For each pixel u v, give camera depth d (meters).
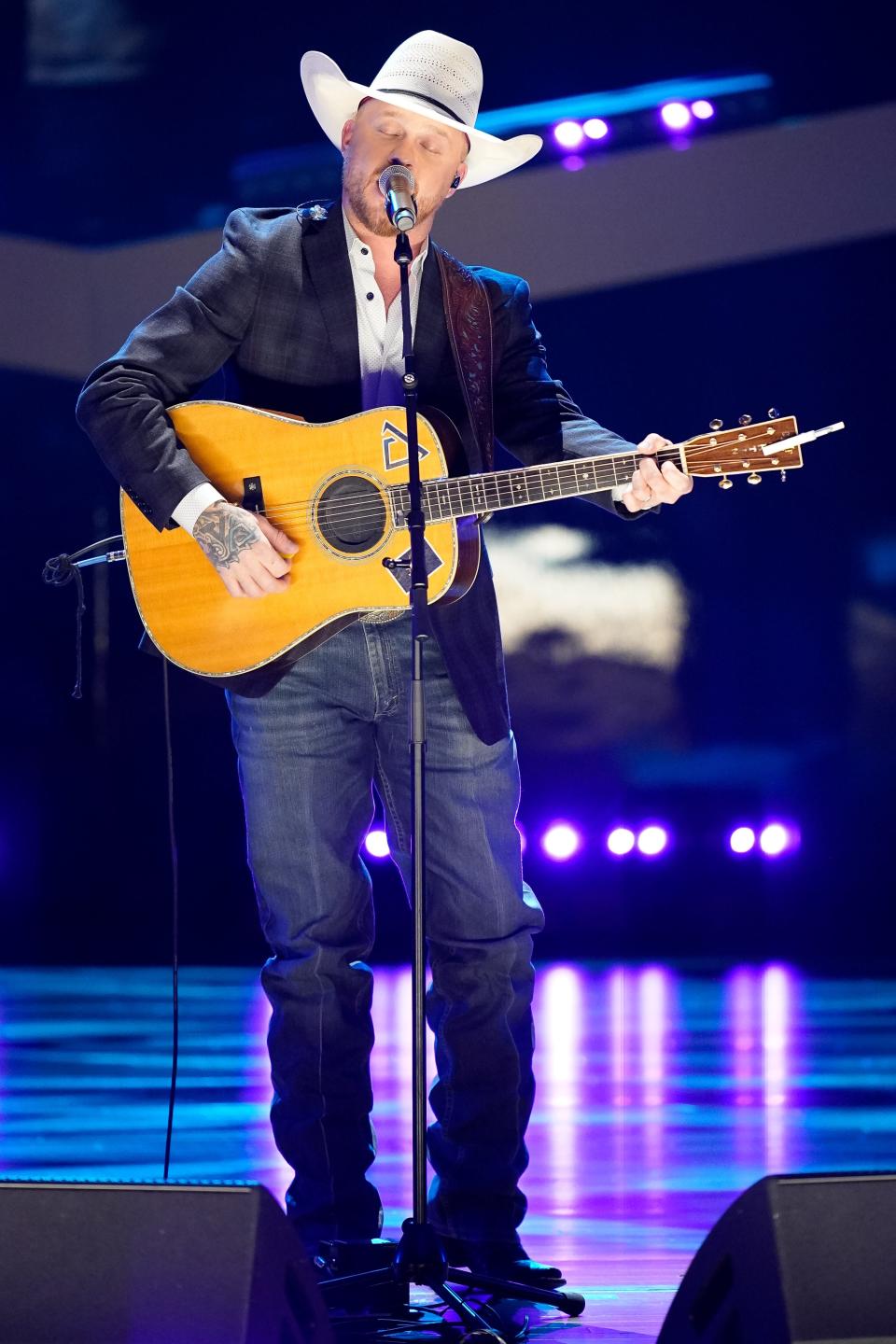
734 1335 5.12
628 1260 8.31
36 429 28.58
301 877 7.83
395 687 7.93
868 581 27.16
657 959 25.80
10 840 28.41
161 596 7.91
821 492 27.25
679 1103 12.91
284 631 7.75
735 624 27.45
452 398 8.07
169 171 28.55
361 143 7.82
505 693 8.12
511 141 8.12
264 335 7.98
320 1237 7.74
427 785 7.98
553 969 24.03
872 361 27.25
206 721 28.58
